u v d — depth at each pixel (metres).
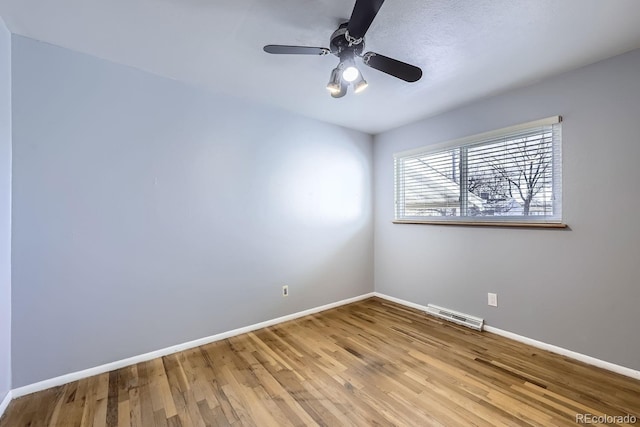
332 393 1.81
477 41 1.81
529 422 1.53
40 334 1.85
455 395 1.77
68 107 1.92
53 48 1.87
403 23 1.63
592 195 2.09
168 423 1.57
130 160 2.15
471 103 2.79
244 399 1.76
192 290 2.44
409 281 3.43
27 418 1.60
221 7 1.52
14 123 1.76
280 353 2.32
